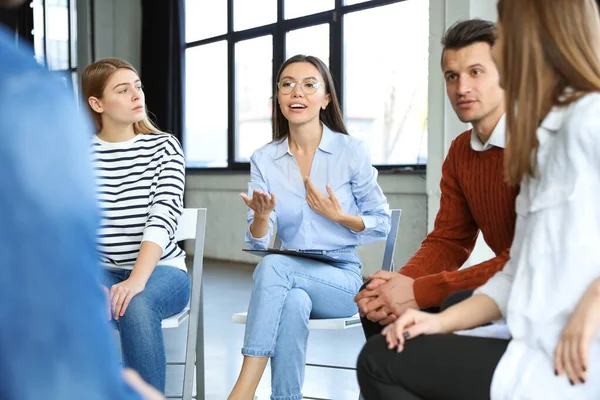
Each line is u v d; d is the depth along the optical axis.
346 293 2.24
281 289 2.09
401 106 5.95
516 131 1.17
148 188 2.34
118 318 2.09
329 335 4.08
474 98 1.74
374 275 1.82
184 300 2.29
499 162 1.77
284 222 2.45
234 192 7.64
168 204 2.28
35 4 9.67
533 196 1.18
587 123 1.08
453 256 1.99
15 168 0.43
